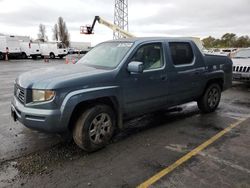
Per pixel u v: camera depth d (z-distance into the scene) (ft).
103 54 16.25
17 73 49.83
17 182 10.55
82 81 12.66
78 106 12.89
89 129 12.95
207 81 19.79
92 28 72.43
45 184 10.44
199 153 13.29
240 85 35.81
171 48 17.10
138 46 15.15
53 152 13.33
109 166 11.93
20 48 101.60
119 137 15.47
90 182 10.60
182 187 10.23
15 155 12.94
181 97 17.95
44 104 12.03
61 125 12.17
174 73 16.94
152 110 16.38
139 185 10.39
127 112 14.87
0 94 27.86
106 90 13.37
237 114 20.59
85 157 12.82
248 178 10.90
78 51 139.44
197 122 18.43
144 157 12.85
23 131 16.25
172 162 12.31
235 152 13.42
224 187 10.23
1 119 18.65
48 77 12.80
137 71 13.82
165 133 16.19
